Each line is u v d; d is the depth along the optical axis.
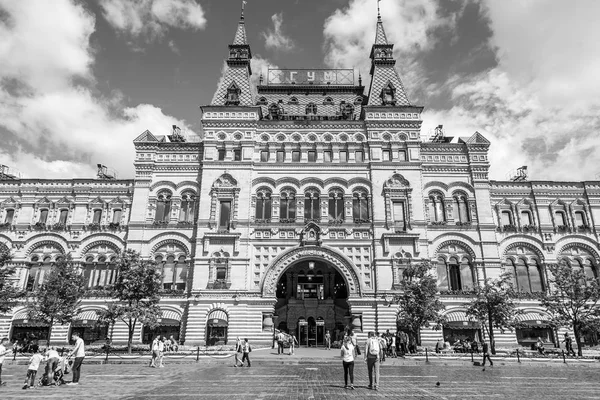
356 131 57.69
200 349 45.81
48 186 57.28
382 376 26.64
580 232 55.50
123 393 19.73
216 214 53.94
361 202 55.09
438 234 54.03
